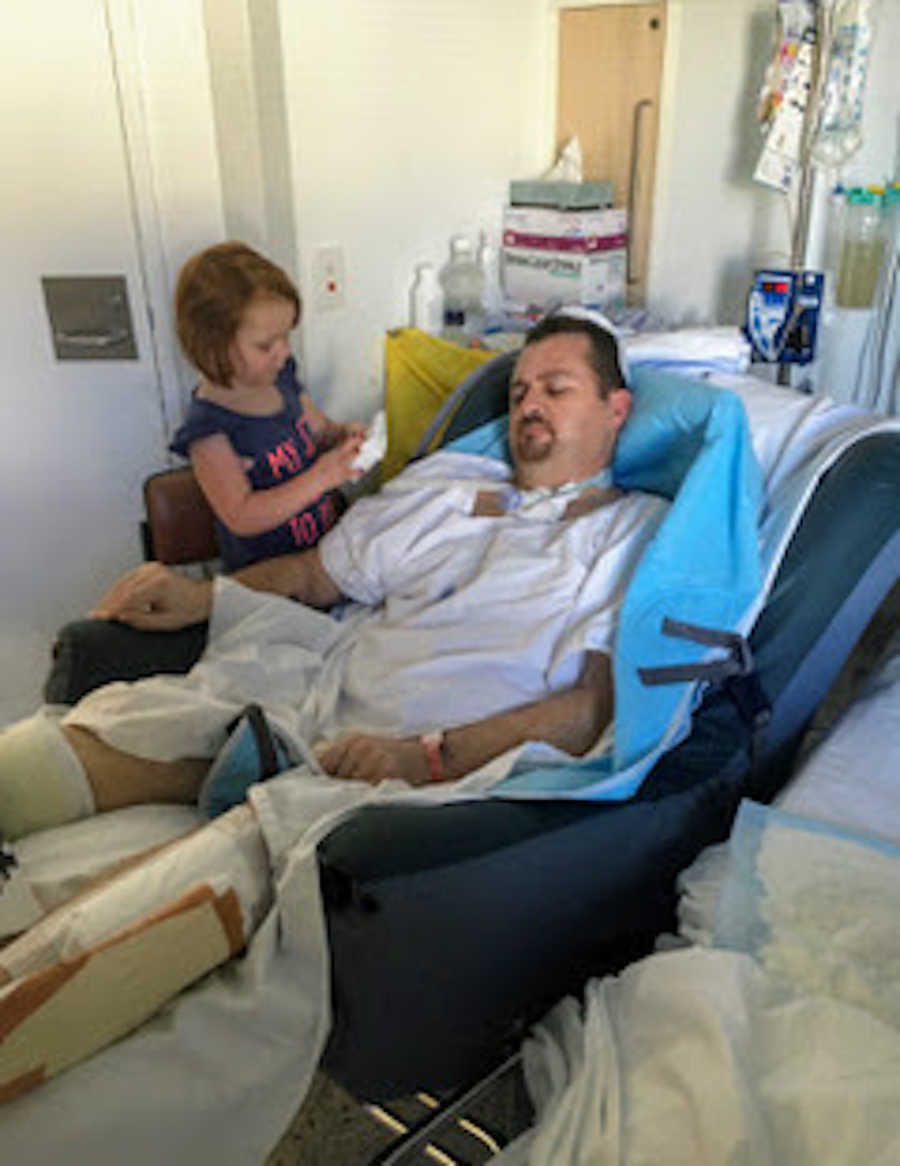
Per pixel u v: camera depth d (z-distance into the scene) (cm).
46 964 88
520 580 132
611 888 106
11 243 182
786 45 169
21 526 204
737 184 201
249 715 117
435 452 161
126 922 91
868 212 184
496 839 95
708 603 123
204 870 97
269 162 179
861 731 128
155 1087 86
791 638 127
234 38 172
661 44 203
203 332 143
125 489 201
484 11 206
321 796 104
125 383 193
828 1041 86
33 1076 82
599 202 214
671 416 135
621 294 221
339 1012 96
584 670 124
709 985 92
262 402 157
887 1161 76
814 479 135
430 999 96
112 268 185
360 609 149
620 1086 90
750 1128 80
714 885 106
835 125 170
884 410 202
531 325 215
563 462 142
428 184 207
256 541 159
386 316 208
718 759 117
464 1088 106
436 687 126
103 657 135
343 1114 128
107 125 175
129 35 171
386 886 88
